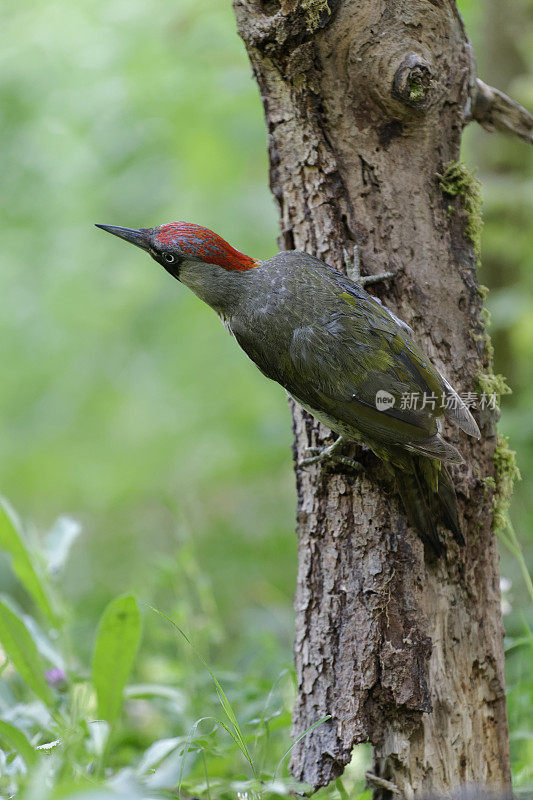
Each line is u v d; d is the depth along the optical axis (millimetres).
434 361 7594
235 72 17047
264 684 9445
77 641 11945
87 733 8438
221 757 8016
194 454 20422
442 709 7262
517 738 8422
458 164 7742
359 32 7289
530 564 12500
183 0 17234
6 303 21578
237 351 20281
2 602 8422
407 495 7145
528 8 14680
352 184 7695
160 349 20609
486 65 15062
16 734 7176
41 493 21578
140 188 18891
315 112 7641
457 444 7465
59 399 22281
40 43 19391
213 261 8094
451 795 7211
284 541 16766
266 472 19500
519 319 14188
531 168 14727
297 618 7703
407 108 7367
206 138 17312
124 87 18172
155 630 10953
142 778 7652
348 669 7277
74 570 17156
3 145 19797
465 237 7820
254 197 17609
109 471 21328
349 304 7461
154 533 18453
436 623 7277
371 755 7535
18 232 20656
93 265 20359
